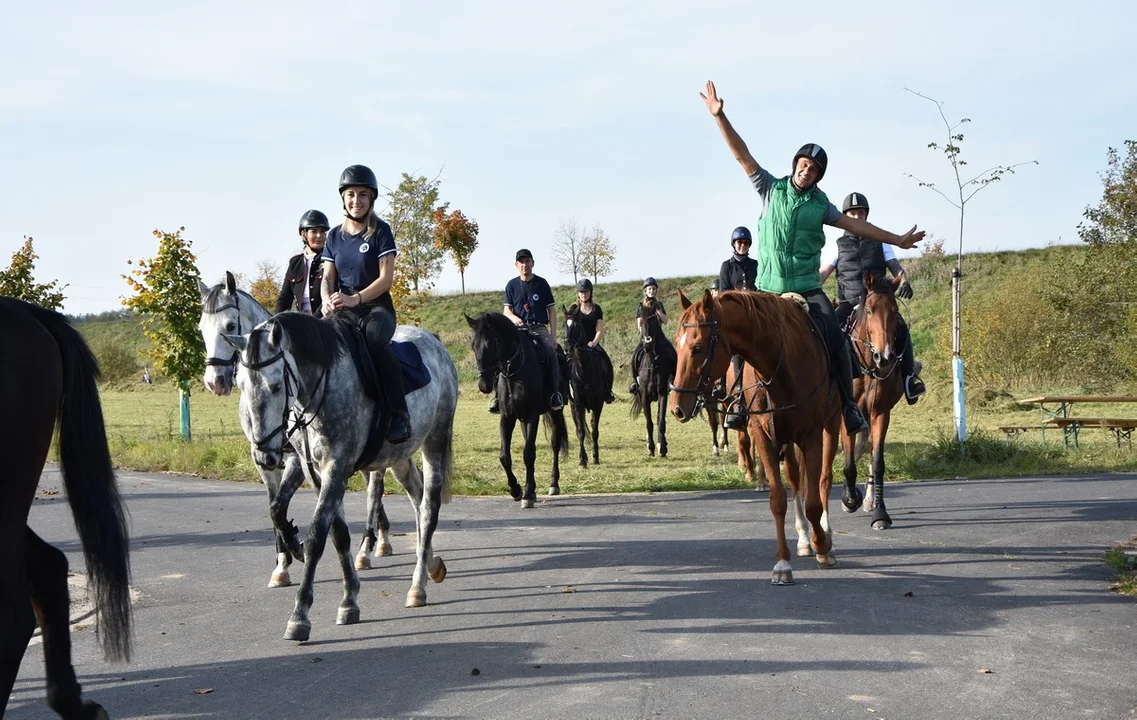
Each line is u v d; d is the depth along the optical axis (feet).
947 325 94.89
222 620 22.86
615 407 102.83
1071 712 15.26
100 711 14.44
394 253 24.70
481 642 20.10
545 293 44.27
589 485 45.91
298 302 29.66
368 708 16.15
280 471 26.84
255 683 17.76
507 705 16.08
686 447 63.57
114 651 14.46
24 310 14.11
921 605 22.26
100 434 14.61
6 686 12.80
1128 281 82.74
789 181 26.50
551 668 18.07
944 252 149.07
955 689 16.40
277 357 20.54
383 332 23.71
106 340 215.72
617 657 18.62
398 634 21.03
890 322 32.40
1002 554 28.14
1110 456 50.62
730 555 28.71
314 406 21.50
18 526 13.26
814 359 24.97
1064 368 89.45
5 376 13.17
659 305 58.39
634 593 24.06
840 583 24.70
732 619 21.21
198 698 16.99
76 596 25.55
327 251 25.25
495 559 29.30
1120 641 19.26
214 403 130.41
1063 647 18.86
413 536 33.73
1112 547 28.73
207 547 32.86
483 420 90.99
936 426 69.36
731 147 26.71
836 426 28.30
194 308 66.59
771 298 24.63
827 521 28.68
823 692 16.31
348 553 22.26
